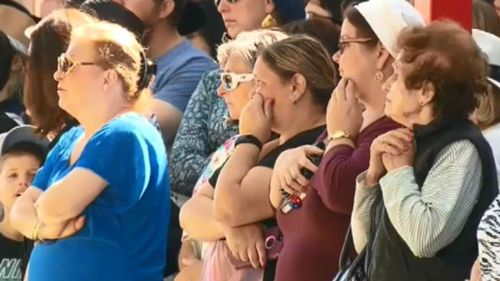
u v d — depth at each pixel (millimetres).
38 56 15297
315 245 12156
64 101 14094
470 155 10805
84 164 13500
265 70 13133
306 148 12500
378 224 11156
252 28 16953
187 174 15367
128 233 13648
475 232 10852
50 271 13680
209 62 17375
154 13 17203
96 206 13609
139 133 13672
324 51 13188
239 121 13781
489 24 16297
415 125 11055
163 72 17141
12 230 15898
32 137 16047
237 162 13078
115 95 14031
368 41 12109
